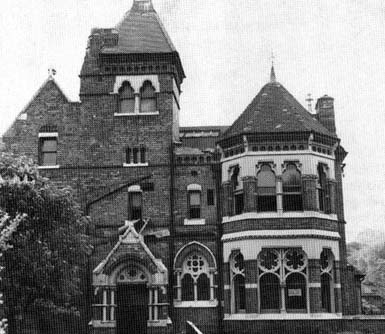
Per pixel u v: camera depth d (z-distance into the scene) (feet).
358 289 121.70
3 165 93.09
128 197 113.09
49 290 91.35
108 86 117.29
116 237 111.24
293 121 106.63
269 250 102.63
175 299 107.65
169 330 104.47
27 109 117.60
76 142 115.65
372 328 99.96
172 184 112.78
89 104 116.88
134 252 106.42
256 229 102.99
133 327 106.22
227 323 103.65
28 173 93.76
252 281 101.40
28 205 89.56
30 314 104.68
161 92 116.67
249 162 105.40
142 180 113.39
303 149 105.29
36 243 88.02
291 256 102.83
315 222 102.94
